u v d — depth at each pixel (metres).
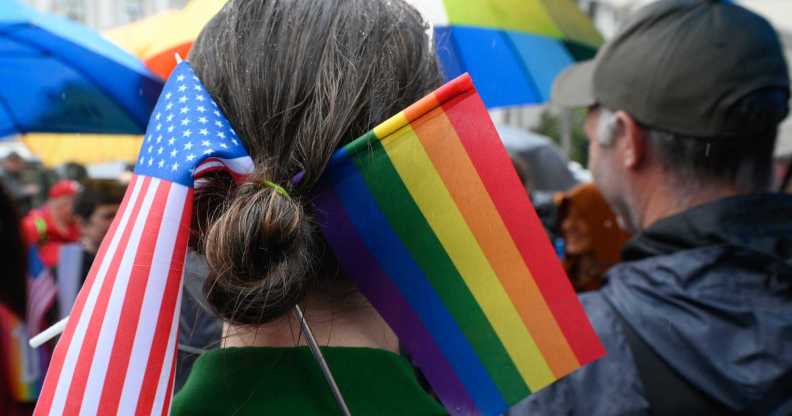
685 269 1.26
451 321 0.76
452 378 0.77
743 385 1.17
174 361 0.63
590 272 2.95
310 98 0.72
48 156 3.76
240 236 0.63
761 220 1.32
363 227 0.72
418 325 0.75
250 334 0.76
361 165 0.71
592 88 1.52
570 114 9.19
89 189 3.52
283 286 0.64
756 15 1.41
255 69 0.73
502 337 0.77
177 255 0.63
